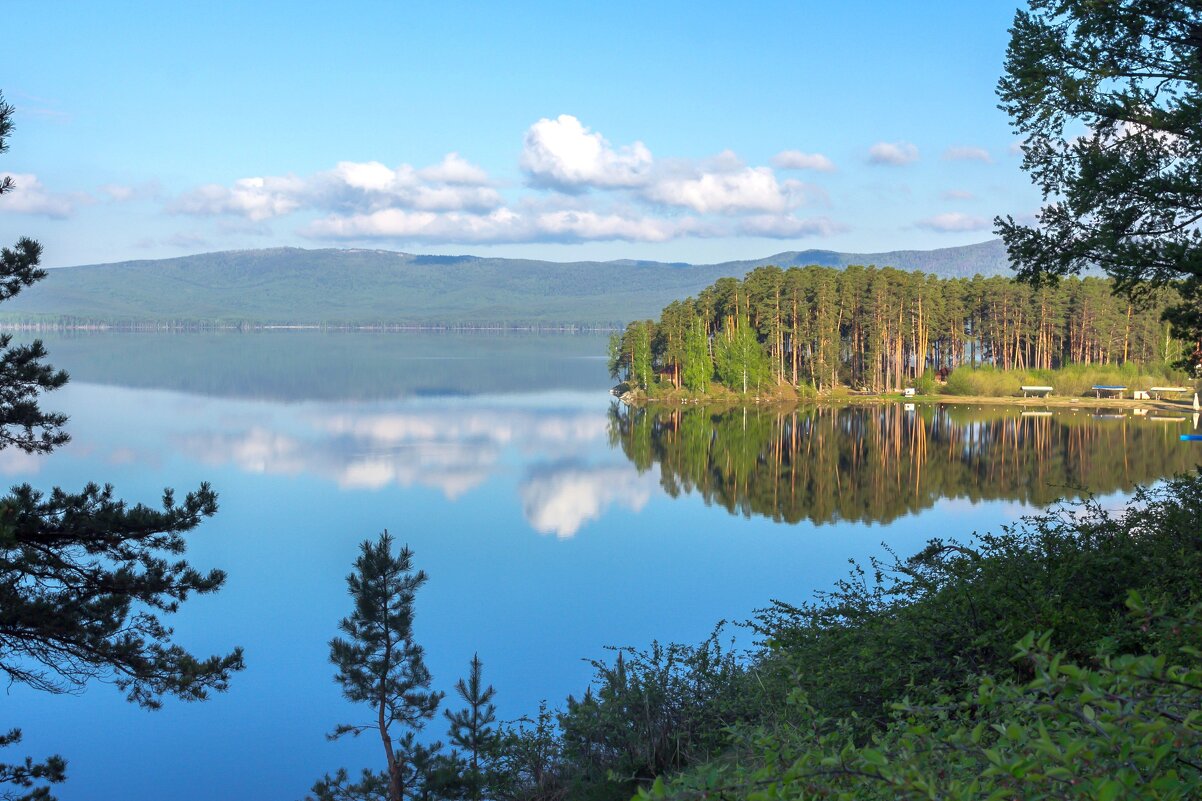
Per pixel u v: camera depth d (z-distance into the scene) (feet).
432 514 214.28
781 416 354.33
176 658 43.09
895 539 161.58
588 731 31.94
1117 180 33.50
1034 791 8.19
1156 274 34.71
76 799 74.59
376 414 459.73
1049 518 27.71
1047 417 334.65
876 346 414.21
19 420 46.19
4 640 41.06
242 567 162.09
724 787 9.52
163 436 370.94
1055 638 19.70
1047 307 406.62
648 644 110.11
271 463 297.94
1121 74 34.94
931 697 19.30
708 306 437.99
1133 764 7.97
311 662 109.50
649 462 274.16
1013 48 36.24
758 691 27.66
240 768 79.05
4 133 42.50
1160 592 20.77
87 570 44.16
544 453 309.22
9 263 44.65
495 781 36.81
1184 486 28.89
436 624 124.67
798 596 130.21
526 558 166.71
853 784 9.16
